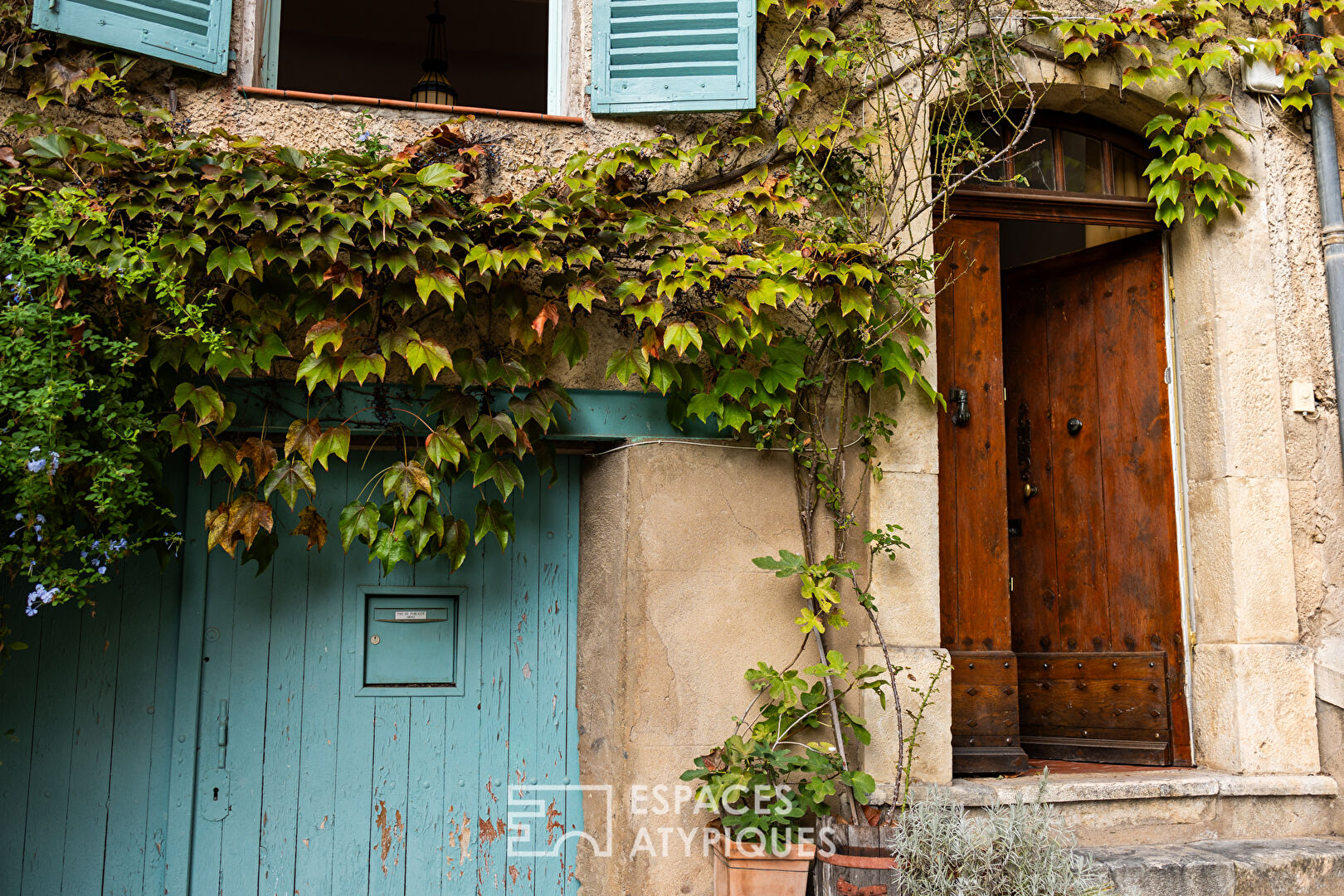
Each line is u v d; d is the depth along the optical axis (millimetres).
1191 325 3906
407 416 3295
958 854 2971
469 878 3416
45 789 3178
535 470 3635
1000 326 3941
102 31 3111
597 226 3215
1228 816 3529
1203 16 3812
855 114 3629
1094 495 4172
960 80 3648
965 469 3855
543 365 3254
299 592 3402
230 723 3301
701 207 3512
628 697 3266
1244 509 3707
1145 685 3906
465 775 3453
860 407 3518
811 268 3193
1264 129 3945
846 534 3457
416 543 3156
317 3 6770
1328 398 3867
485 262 3023
